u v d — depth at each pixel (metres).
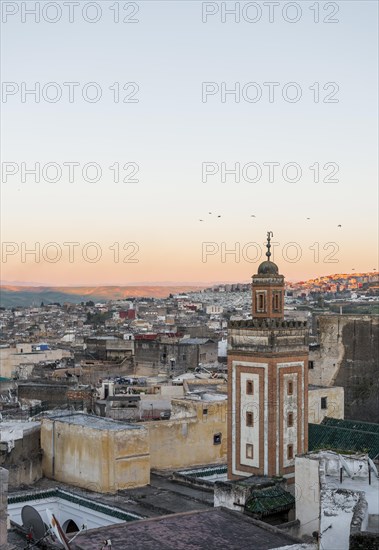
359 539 30.12
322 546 36.81
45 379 117.62
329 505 37.44
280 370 56.66
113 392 92.56
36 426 67.19
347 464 42.84
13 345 167.75
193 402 72.56
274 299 58.03
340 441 61.88
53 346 177.38
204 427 72.06
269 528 43.53
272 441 56.06
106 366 129.38
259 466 56.62
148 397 85.62
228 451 58.59
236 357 58.16
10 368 151.25
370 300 184.75
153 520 44.59
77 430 63.94
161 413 81.19
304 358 58.22
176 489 62.22
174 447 69.94
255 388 57.09
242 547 40.88
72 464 64.38
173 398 78.50
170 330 194.88
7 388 107.12
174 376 112.88
